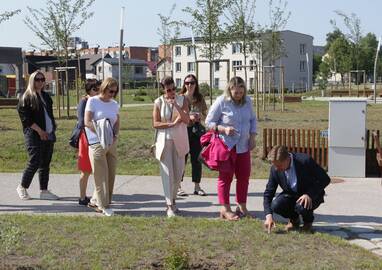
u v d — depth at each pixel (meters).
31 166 8.81
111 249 6.06
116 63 88.44
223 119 7.45
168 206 7.72
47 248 6.10
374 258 5.83
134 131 15.75
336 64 58.00
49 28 38.00
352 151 10.65
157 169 11.83
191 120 8.94
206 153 7.49
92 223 7.17
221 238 6.44
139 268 5.51
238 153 7.48
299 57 85.19
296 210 6.69
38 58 59.66
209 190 9.62
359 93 45.41
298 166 6.70
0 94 46.44
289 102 37.75
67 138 14.02
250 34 26.89
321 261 5.68
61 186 10.09
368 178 10.56
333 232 6.89
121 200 8.91
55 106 31.38
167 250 5.87
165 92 7.83
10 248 5.80
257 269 5.45
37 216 7.57
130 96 51.91
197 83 9.15
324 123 19.02
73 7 24.88
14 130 16.59
